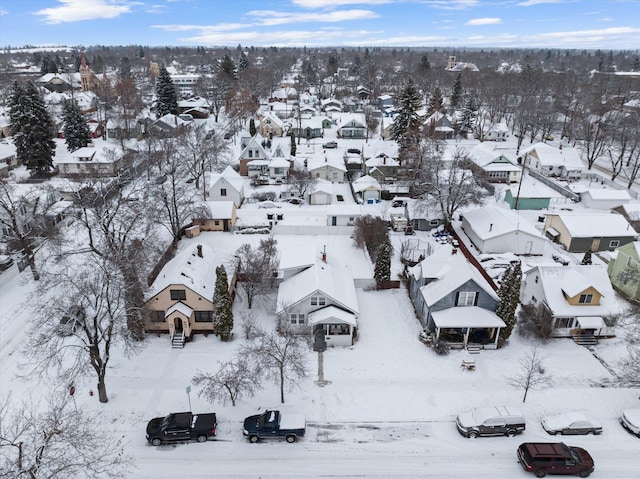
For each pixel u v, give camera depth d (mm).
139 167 75000
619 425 29234
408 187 71438
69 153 83375
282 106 132750
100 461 24453
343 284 40688
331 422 29344
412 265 49219
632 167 88438
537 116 106625
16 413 29078
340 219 57750
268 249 44875
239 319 39750
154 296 36500
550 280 39438
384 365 34531
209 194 64250
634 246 43844
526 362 34562
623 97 139625
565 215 55281
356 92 160000
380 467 26141
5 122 107938
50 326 34094
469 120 113875
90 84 157750
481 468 26109
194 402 30844
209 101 141000
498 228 52625
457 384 32688
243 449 27344
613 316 37500
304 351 35719
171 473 25609
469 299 37188
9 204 48312
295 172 75375
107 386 32188
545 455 25344
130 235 47719
